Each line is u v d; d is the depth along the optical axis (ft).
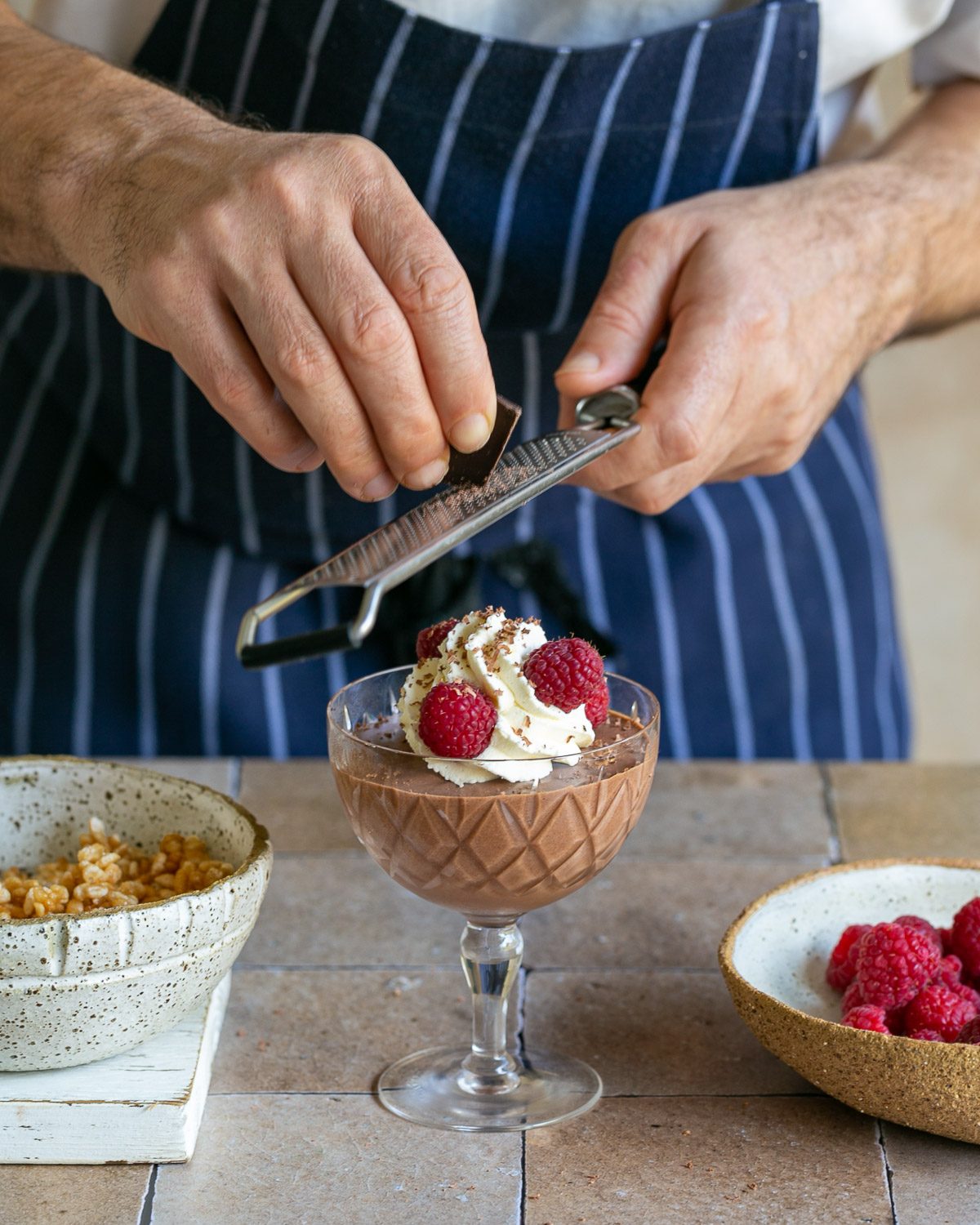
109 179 3.01
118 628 5.25
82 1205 2.60
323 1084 2.99
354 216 2.69
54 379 5.19
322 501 4.92
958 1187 2.62
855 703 5.76
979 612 11.17
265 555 5.16
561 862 2.75
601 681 2.85
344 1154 2.75
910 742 6.31
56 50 3.48
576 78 4.24
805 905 3.23
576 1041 3.14
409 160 4.39
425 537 2.59
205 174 2.82
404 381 2.68
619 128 4.37
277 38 4.31
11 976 2.62
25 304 5.20
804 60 4.39
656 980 3.39
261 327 2.72
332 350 2.71
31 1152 2.72
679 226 3.69
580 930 3.62
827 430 5.73
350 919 3.69
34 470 5.31
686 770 4.66
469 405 2.74
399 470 2.83
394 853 2.80
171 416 4.91
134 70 4.40
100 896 2.98
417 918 3.69
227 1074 3.03
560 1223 2.54
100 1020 2.72
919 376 11.00
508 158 4.38
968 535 11.14
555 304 4.65
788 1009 2.71
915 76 5.20
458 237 4.50
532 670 2.82
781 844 4.10
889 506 11.22
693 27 4.24
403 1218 2.56
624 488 3.70
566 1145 2.77
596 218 4.51
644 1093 2.94
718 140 4.46
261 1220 2.56
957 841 4.09
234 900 2.82
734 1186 2.64
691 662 5.48
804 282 3.73
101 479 5.32
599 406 3.44
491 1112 2.85
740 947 3.05
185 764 4.72
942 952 3.08
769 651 5.53
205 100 3.88
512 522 5.13
